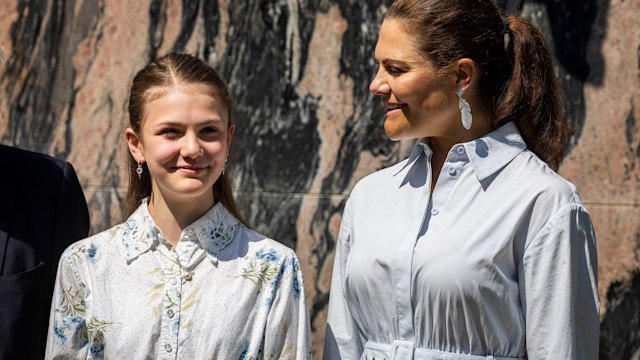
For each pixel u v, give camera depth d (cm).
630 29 363
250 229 272
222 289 253
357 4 387
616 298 362
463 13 252
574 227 243
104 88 411
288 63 393
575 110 367
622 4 364
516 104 258
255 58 396
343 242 281
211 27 401
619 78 364
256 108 396
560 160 269
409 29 250
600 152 365
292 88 393
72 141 414
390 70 255
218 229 261
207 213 261
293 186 392
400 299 254
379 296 260
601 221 364
